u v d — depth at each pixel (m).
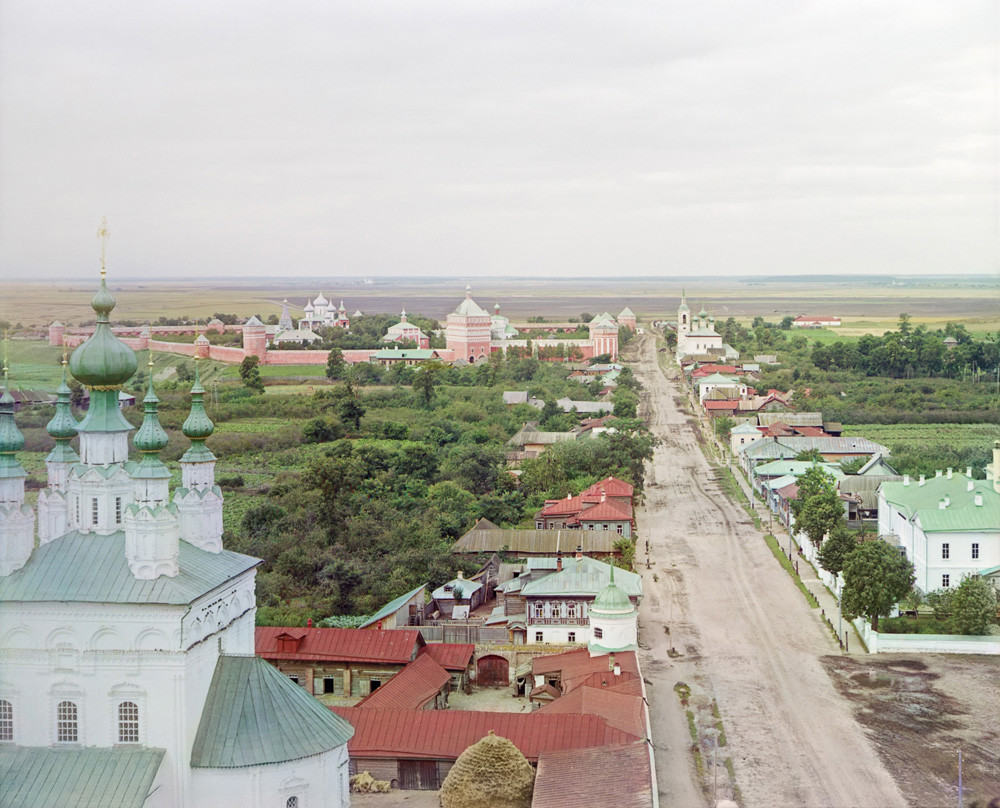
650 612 114.38
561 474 170.50
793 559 135.00
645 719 74.88
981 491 116.00
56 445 67.31
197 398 68.69
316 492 139.00
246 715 60.34
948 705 87.94
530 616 100.88
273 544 127.19
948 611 106.69
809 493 146.88
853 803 71.25
